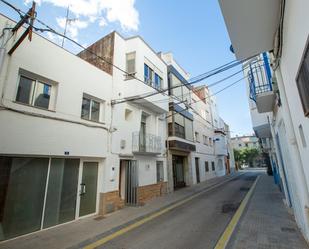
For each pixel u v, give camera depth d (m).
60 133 6.78
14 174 5.58
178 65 17.36
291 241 4.43
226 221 6.33
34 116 6.07
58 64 7.09
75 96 7.55
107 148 8.60
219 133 27.08
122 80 10.16
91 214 7.66
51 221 6.29
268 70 6.01
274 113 6.79
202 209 8.20
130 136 10.16
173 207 8.92
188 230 5.70
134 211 8.23
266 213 6.84
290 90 3.69
